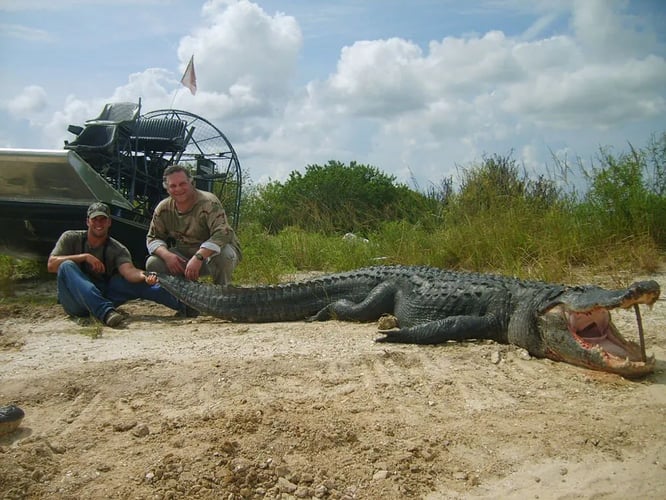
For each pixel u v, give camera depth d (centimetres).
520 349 316
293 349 312
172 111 600
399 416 228
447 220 667
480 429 219
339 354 302
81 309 397
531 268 513
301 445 202
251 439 203
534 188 671
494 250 568
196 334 359
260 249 663
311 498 178
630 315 368
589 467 194
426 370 282
